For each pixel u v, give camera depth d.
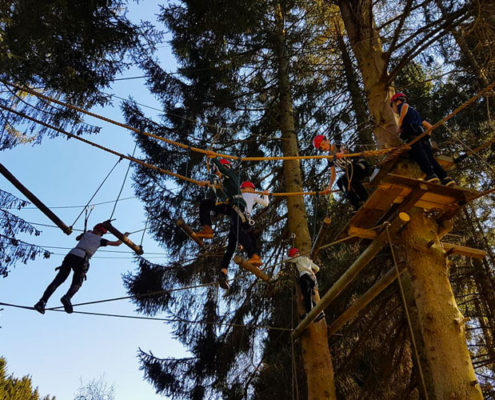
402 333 12.27
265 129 14.85
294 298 12.73
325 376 10.15
